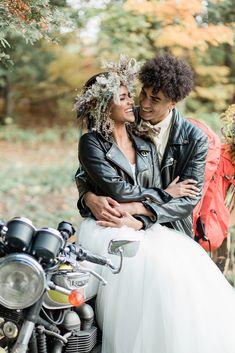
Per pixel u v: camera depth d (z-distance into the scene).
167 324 2.85
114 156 3.20
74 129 13.22
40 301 2.45
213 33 7.01
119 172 3.21
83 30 7.61
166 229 3.19
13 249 2.41
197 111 9.62
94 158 3.18
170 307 2.86
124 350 2.93
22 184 9.49
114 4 7.48
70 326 2.82
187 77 3.28
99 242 3.07
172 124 3.40
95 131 3.23
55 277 2.64
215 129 8.95
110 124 3.21
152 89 3.25
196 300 2.88
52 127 14.03
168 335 2.84
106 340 2.99
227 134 3.92
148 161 3.30
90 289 2.96
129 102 3.20
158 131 3.35
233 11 7.46
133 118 3.22
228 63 9.54
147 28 7.64
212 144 3.73
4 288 2.33
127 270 2.95
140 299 2.92
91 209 3.21
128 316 2.93
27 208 8.48
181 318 2.85
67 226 2.67
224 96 9.00
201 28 7.04
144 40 7.70
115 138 3.26
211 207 3.78
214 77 8.86
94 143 3.21
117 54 7.84
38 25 3.68
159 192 3.21
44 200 8.85
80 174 3.36
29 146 12.34
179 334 2.84
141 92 3.32
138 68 3.23
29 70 13.80
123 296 2.95
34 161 11.22
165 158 3.39
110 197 3.19
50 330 2.71
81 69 13.05
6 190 9.16
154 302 2.88
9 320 2.52
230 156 3.89
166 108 3.31
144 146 3.31
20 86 14.49
